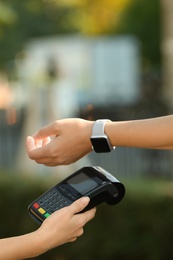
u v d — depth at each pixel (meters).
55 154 2.40
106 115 8.11
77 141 2.39
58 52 14.92
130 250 5.52
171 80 8.33
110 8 19.19
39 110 8.67
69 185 2.36
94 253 5.65
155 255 5.41
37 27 16.55
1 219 6.25
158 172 7.39
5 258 2.22
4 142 8.51
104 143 2.34
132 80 14.06
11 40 15.24
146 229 5.45
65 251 5.75
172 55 8.42
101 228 5.60
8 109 8.61
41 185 6.16
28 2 16.12
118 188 2.31
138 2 20.33
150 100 8.13
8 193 6.21
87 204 2.24
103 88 13.84
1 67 15.14
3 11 10.26
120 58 14.28
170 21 8.50
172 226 5.34
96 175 2.36
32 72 14.75
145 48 20.64
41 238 2.21
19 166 8.33
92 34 19.89
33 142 2.44
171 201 5.38
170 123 2.27
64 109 8.95
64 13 18.11
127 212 5.51
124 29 21.08
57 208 2.30
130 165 7.52
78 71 14.54
